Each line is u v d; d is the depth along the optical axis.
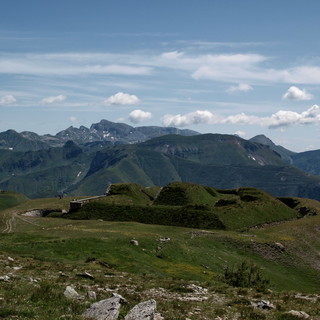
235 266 80.25
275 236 113.56
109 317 19.62
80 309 21.44
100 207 144.88
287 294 38.78
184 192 167.62
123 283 37.00
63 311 20.72
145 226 109.00
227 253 91.50
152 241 77.44
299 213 174.38
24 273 36.03
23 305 21.06
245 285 49.53
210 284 43.03
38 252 59.25
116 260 60.78
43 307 21.34
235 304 29.52
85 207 146.12
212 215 131.75
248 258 91.75
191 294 33.72
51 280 33.28
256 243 100.00
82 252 62.34
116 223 111.69
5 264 41.09
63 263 51.25
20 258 49.94
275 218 154.00
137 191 178.50
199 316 24.00
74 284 32.66
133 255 65.69
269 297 35.38
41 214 157.62
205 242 94.81
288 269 91.31
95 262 56.72
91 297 25.62
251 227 135.50
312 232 126.31
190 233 103.69
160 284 38.78
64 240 66.94
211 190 186.75
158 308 24.89
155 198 178.00
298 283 82.12
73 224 112.25
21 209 162.62
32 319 18.48
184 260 72.31
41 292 24.03
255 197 174.25
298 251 102.75
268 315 25.75
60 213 146.38
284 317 25.20
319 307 30.77
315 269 94.06
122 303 24.58
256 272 52.12
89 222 115.31
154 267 62.28
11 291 24.44
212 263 76.38
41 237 73.12
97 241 70.31
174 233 100.25
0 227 113.12
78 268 46.19
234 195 190.12
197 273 62.38
